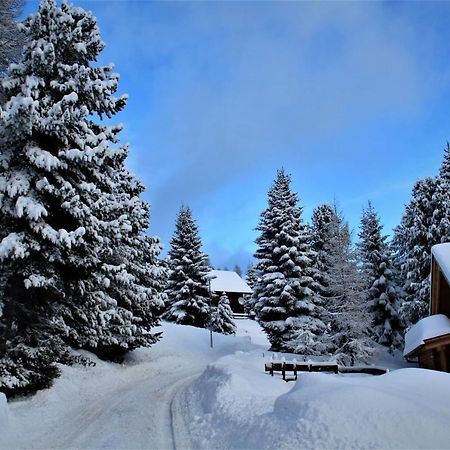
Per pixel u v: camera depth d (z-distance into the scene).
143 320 24.23
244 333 53.47
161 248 26.33
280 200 34.75
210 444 8.29
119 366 21.67
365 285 26.61
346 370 17.64
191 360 28.70
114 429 9.74
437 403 7.01
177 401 13.52
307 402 6.99
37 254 12.39
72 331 17.34
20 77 12.75
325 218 42.06
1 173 12.27
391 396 6.70
